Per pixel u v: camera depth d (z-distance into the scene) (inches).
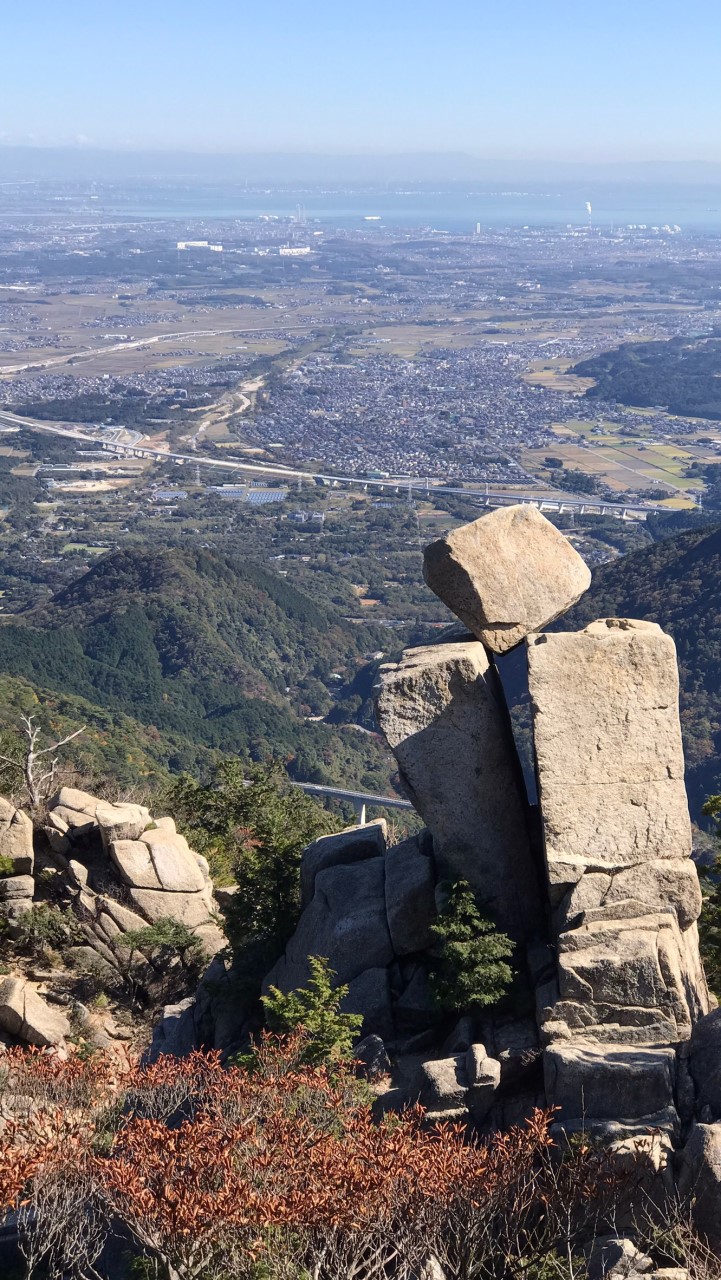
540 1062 517.7
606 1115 475.2
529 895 610.5
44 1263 427.5
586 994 519.5
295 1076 469.4
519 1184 412.8
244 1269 374.0
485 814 609.3
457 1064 518.3
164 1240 380.5
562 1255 410.9
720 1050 478.6
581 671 564.7
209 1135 404.8
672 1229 410.3
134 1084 492.7
